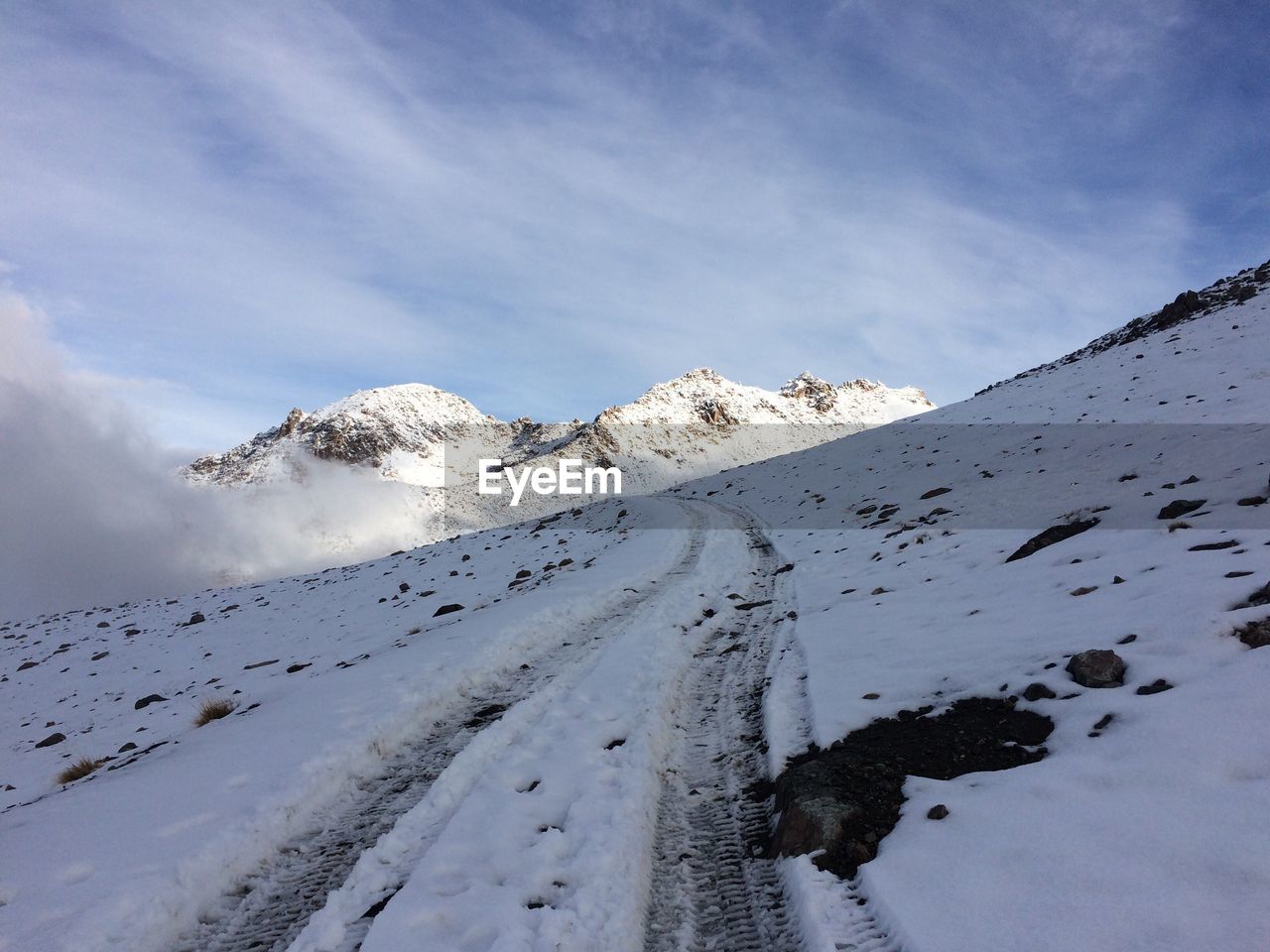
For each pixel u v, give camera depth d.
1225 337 31.02
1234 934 2.92
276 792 6.71
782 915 4.46
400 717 8.73
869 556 15.30
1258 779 3.86
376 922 4.61
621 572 18.66
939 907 3.77
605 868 4.97
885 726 6.40
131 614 34.19
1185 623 6.14
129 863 5.59
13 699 19.08
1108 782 4.35
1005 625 7.99
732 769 6.74
